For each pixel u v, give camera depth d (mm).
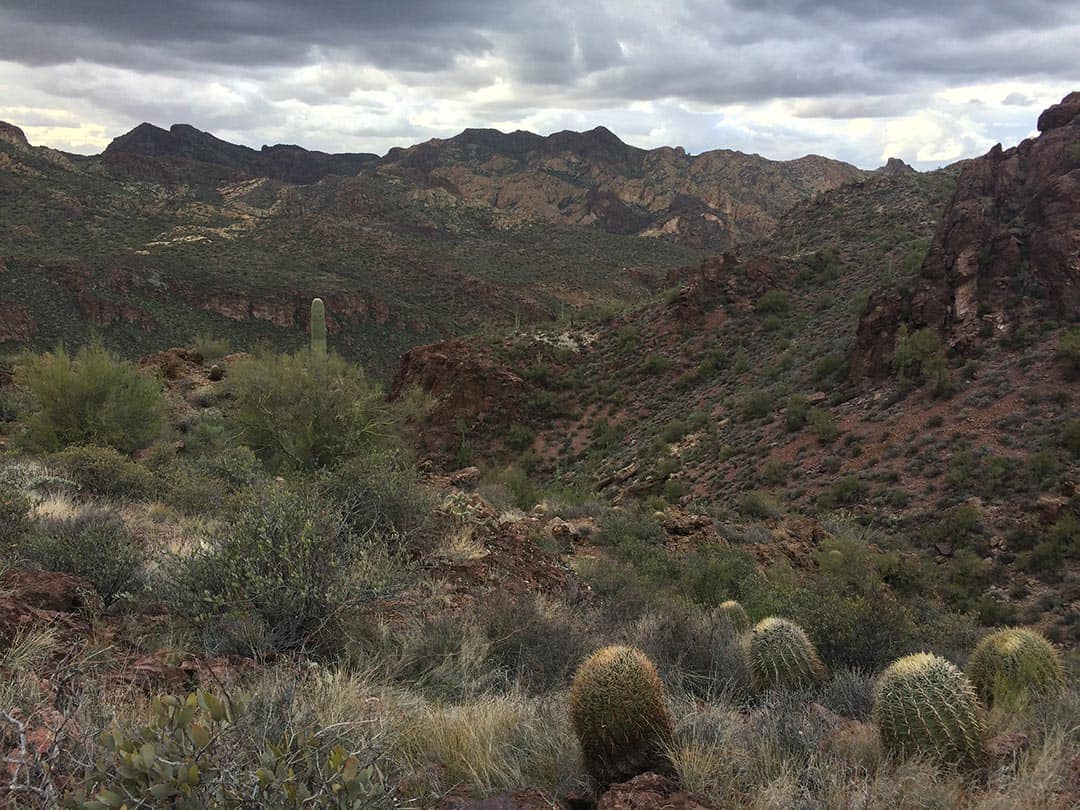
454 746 3566
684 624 6613
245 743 2422
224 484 13258
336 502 8305
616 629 6984
